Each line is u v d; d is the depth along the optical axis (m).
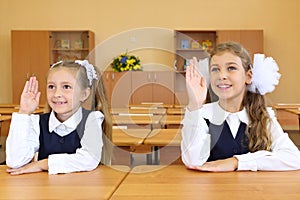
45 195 1.20
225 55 1.56
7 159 1.61
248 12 9.50
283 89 9.59
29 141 1.66
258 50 8.96
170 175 1.44
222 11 9.51
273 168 1.54
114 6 9.59
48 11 9.63
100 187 1.28
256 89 1.72
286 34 9.50
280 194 1.17
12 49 9.09
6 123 5.37
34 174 1.50
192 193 1.19
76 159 1.52
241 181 1.35
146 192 1.21
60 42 9.41
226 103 1.62
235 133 1.72
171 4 9.55
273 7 9.48
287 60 9.52
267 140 1.71
